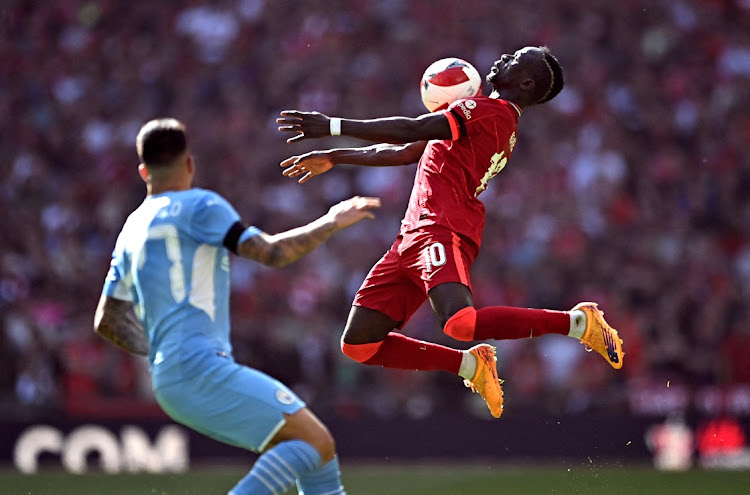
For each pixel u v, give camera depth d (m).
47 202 49.66
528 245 46.75
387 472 35.09
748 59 56.38
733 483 31.09
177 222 15.33
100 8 57.50
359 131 17.56
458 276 17.88
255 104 53.22
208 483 31.78
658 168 51.34
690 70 55.47
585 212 48.53
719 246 48.78
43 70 55.44
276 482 14.93
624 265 46.84
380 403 39.75
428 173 18.53
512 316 18.17
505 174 49.53
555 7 56.62
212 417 15.09
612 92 53.97
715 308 44.84
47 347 41.06
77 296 45.34
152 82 54.50
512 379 40.44
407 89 53.91
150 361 15.47
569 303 45.12
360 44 55.34
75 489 30.61
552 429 37.53
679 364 42.56
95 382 40.12
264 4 56.44
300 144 50.91
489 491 30.05
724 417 37.41
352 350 19.17
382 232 47.50
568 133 51.75
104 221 48.38
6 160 51.78
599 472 34.12
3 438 36.19
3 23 57.06
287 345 42.19
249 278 44.03
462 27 55.81
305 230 15.22
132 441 36.50
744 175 51.97
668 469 35.44
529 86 18.83
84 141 52.41
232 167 50.56
